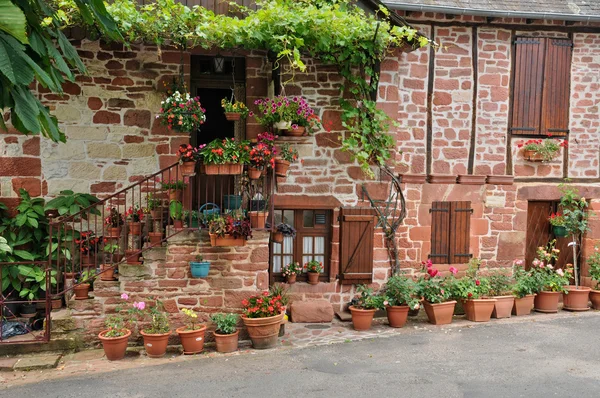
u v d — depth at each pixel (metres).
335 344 6.40
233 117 6.90
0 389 5.07
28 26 3.24
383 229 7.80
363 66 7.46
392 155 7.80
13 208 6.97
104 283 6.27
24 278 6.78
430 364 5.66
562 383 5.13
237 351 6.18
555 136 8.57
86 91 7.07
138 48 7.15
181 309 6.35
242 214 6.57
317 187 7.52
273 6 6.75
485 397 4.82
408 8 7.61
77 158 7.10
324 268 7.83
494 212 8.35
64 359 5.92
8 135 6.93
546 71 8.44
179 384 5.14
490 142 8.32
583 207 8.77
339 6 7.09
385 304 7.04
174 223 6.31
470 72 8.17
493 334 6.76
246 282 6.47
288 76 7.32
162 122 6.51
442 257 8.17
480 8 7.82
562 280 7.92
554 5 8.27
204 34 6.41
